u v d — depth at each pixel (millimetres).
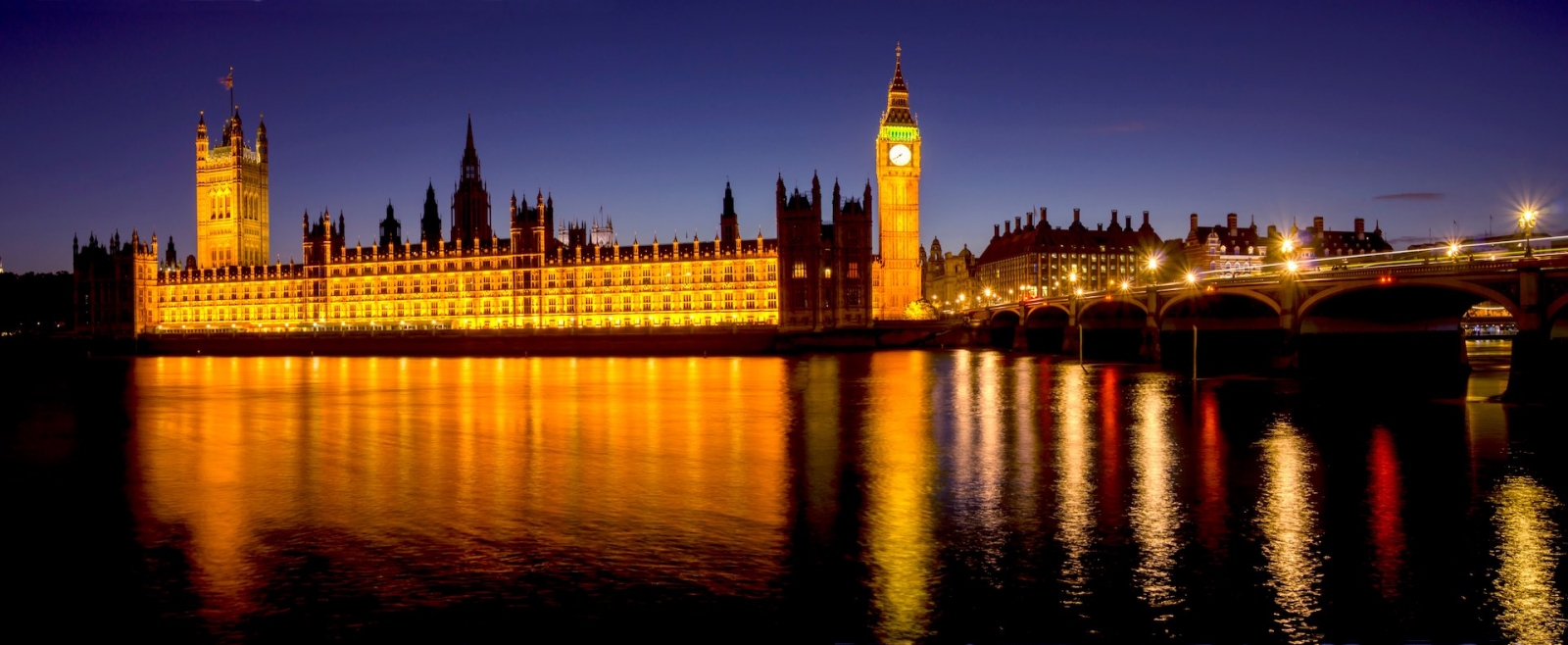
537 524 46062
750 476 57375
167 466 63344
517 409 94625
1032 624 33312
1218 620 33562
